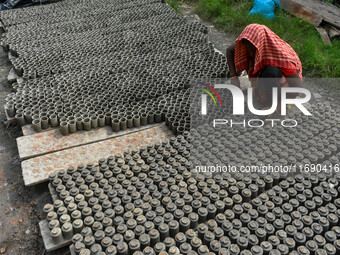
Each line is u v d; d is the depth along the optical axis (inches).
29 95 184.1
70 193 129.6
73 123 163.2
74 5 320.8
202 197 127.6
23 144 157.8
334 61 238.5
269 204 124.0
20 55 231.6
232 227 117.1
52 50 237.6
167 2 351.3
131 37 254.8
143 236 113.0
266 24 293.1
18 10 310.7
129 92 187.8
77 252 110.0
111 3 326.6
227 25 313.3
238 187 132.0
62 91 189.5
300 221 117.6
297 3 291.6
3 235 133.0
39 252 126.3
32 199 146.9
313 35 272.1
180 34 258.8
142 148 148.1
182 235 114.2
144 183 133.1
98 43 246.1
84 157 150.4
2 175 160.6
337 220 118.0
